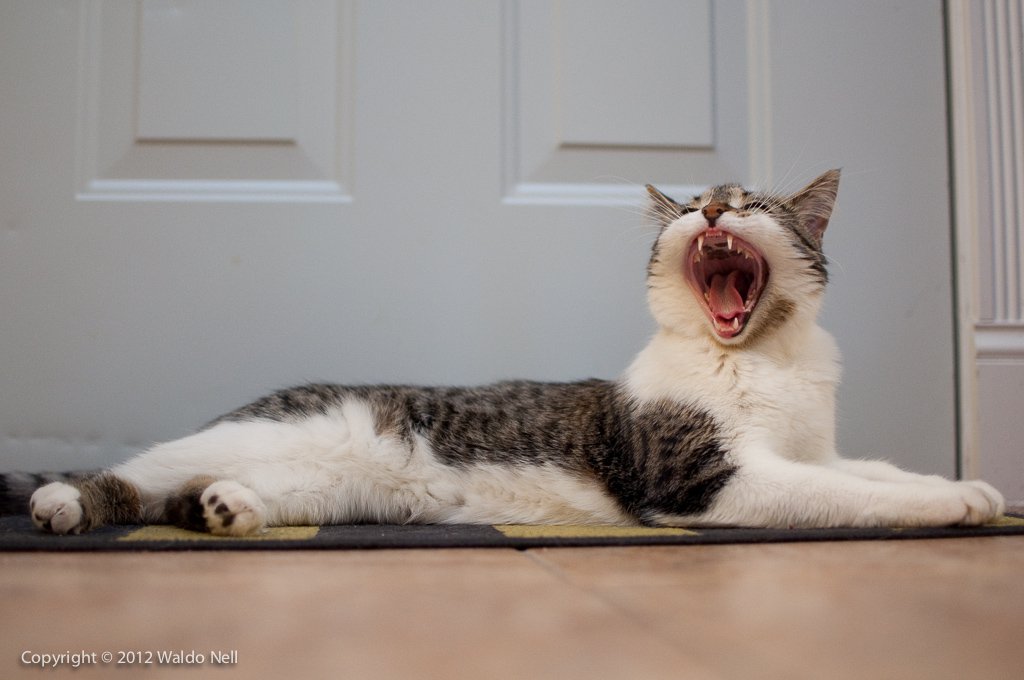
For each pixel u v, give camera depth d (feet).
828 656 2.72
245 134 8.35
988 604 3.46
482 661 2.65
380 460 7.09
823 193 7.57
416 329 8.43
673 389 6.84
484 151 8.48
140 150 8.30
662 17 8.58
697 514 6.34
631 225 8.51
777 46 8.59
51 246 8.13
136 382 8.16
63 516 5.42
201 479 6.21
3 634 2.93
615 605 3.42
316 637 2.92
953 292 8.53
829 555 4.78
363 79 8.41
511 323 8.48
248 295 8.28
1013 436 8.36
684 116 8.63
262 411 7.11
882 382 8.46
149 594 3.62
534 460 7.10
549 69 8.55
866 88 8.59
